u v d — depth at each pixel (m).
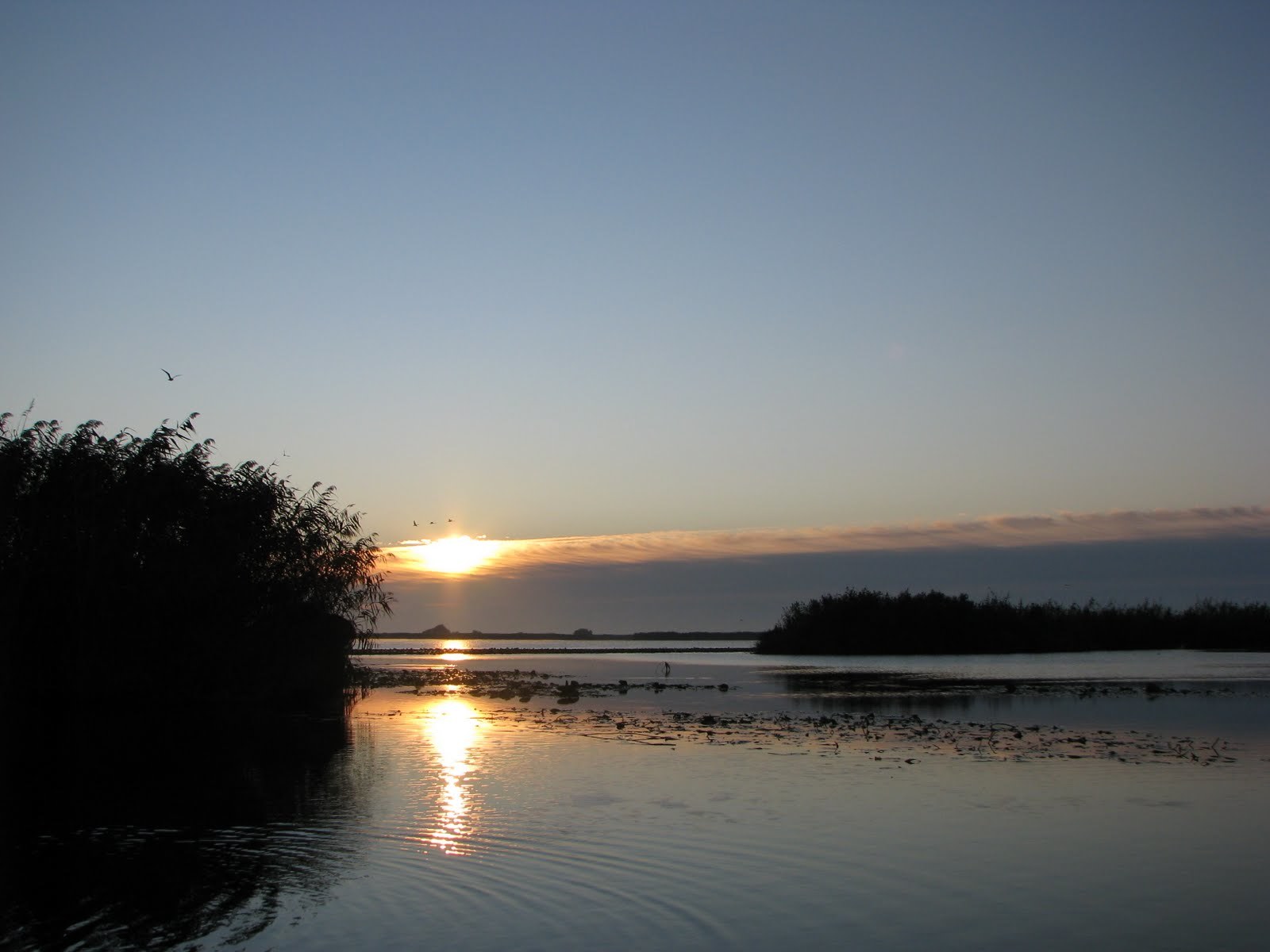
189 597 45.31
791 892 17.03
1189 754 31.59
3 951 14.46
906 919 15.77
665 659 120.12
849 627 114.38
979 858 19.08
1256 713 43.16
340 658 53.38
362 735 38.47
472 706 50.84
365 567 53.19
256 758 32.53
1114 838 20.67
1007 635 109.12
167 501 46.06
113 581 44.28
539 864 18.73
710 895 16.89
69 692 45.44
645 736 37.16
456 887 17.38
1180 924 15.57
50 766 31.38
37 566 44.19
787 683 66.12
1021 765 29.66
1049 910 16.20
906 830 21.27
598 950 14.41
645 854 19.31
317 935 15.07
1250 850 19.69
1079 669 76.75
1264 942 14.85
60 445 45.16
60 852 20.02
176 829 21.91
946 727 39.50
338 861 19.08
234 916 15.98
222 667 47.06
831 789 25.77
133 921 15.73
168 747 35.72
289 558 49.91
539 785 26.62
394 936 14.99
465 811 23.28
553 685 67.12
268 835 21.23
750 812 23.03
